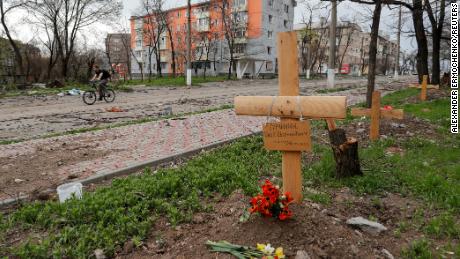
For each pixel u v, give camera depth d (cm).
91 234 337
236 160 604
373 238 347
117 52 7238
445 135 815
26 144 788
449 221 377
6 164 627
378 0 1013
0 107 1642
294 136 351
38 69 3709
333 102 326
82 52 5266
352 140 518
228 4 5166
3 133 1015
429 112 1134
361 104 1305
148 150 707
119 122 1189
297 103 342
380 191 476
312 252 302
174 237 339
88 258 309
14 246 336
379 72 8644
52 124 1166
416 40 2145
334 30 2281
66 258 310
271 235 317
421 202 442
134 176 538
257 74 5572
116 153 690
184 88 2933
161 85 3234
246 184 468
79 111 1484
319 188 486
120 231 343
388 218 398
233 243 316
